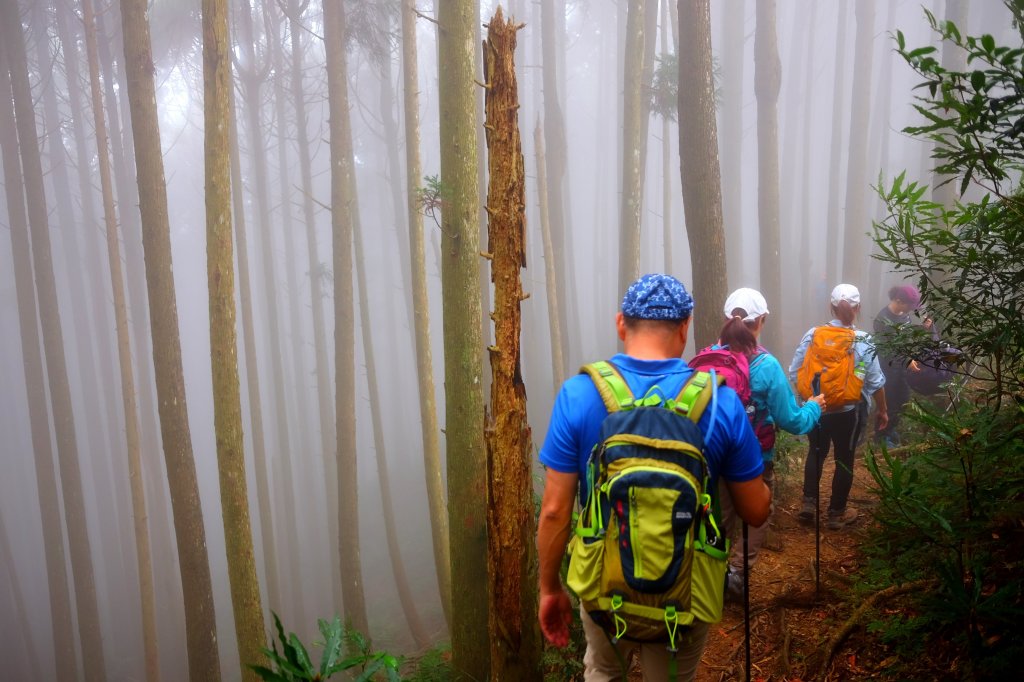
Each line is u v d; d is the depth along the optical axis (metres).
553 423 1.95
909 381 6.89
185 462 8.47
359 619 11.27
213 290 7.12
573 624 3.89
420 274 9.21
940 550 3.17
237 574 7.27
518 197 2.27
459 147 5.50
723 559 1.79
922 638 3.01
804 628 3.74
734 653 3.73
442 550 9.07
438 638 12.77
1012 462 2.91
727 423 1.86
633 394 1.88
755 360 3.62
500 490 2.34
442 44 5.55
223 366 7.19
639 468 1.70
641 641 1.77
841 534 4.85
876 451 6.38
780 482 5.75
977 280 2.87
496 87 2.22
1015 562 2.85
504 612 2.39
